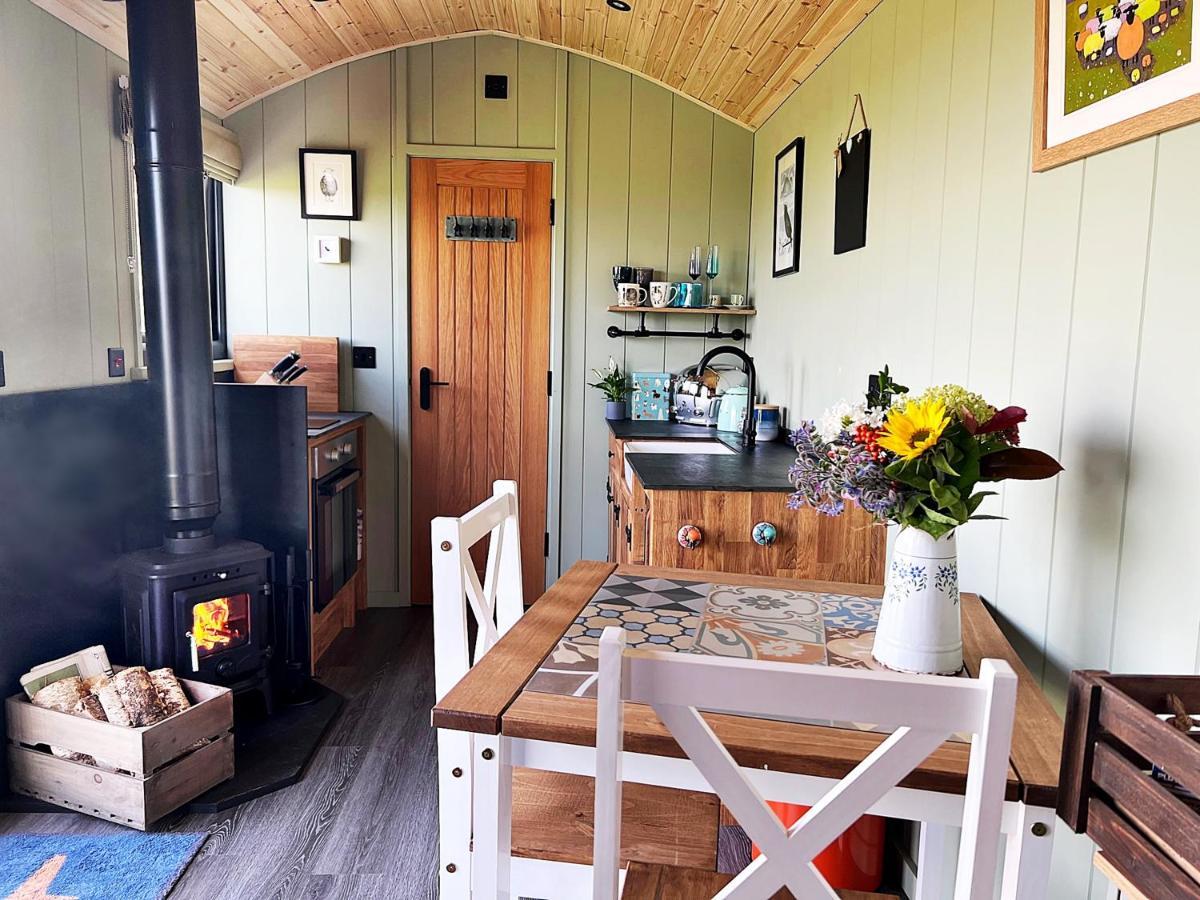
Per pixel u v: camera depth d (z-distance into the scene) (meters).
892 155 2.40
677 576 1.98
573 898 1.75
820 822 0.98
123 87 3.10
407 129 4.25
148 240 2.78
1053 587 1.58
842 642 1.58
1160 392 1.29
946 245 2.05
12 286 2.49
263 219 4.24
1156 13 1.27
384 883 2.22
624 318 4.40
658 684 0.98
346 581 4.04
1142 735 0.92
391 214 4.28
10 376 2.50
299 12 3.46
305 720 3.12
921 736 0.95
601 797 1.02
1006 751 0.92
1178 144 1.25
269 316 4.30
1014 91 1.74
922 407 1.37
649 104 4.29
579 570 2.01
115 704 2.46
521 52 4.24
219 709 2.63
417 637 4.04
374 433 4.39
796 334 3.40
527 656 1.49
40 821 2.45
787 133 3.61
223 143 3.96
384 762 2.86
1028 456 1.38
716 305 4.25
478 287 4.39
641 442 3.59
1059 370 1.56
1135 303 1.35
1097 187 1.45
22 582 2.59
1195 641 1.20
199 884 2.20
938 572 1.42
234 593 2.92
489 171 4.31
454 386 4.44
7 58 2.46
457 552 1.65
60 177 2.73
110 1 2.79
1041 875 1.10
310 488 3.46
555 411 4.43
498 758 1.29
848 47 2.80
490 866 1.31
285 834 2.44
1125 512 1.37
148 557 2.85
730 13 3.08
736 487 2.41
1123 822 0.96
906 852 2.13
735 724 1.27
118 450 3.02
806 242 3.27
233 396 3.30
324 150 4.20
